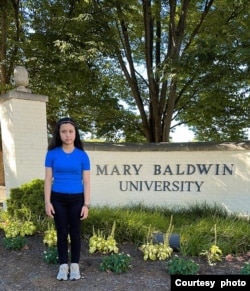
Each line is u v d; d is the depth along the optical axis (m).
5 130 6.93
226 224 5.27
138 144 7.07
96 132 12.98
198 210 6.63
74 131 3.47
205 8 9.82
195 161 6.94
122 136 12.80
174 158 7.00
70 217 3.50
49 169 3.49
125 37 10.09
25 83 6.93
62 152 3.46
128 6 8.95
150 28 10.25
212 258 4.00
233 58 6.73
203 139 12.84
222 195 6.85
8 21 10.08
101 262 3.93
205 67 7.06
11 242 4.39
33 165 6.91
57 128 3.49
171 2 9.04
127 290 3.26
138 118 12.52
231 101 10.64
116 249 4.22
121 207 6.67
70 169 3.44
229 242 4.44
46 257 3.94
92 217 4.98
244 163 6.75
